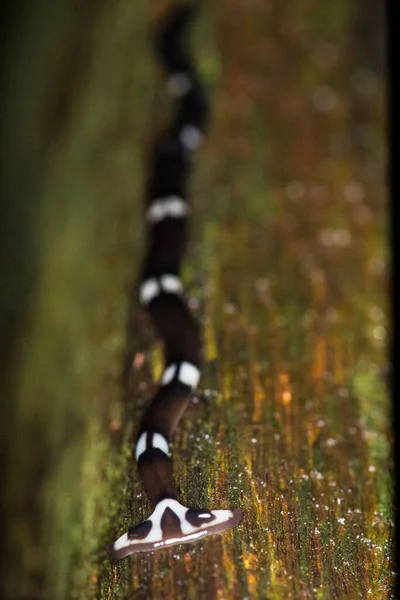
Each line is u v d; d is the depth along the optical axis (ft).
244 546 0.49
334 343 0.57
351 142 0.64
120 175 0.64
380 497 0.51
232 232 0.61
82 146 0.67
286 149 0.64
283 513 0.50
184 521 0.49
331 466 0.52
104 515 0.52
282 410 0.54
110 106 0.67
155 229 0.60
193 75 0.66
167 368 0.54
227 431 0.52
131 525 0.50
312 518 0.50
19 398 0.62
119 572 0.49
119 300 0.59
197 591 0.48
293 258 0.60
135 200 0.62
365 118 0.65
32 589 0.56
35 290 0.64
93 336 0.58
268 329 0.57
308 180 0.63
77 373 0.58
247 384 0.54
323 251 0.60
